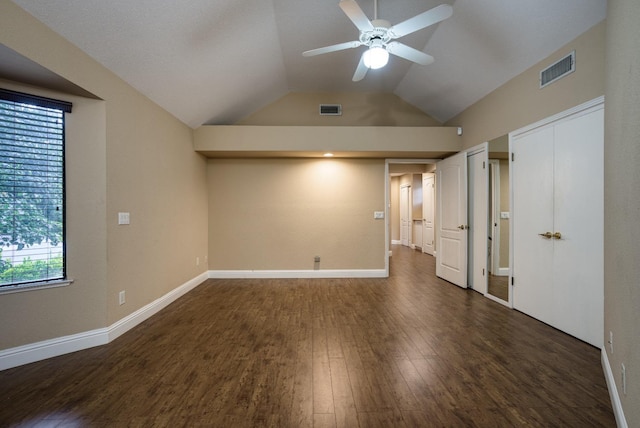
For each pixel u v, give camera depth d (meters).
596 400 1.68
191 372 1.99
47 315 2.19
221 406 1.64
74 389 1.80
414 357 2.19
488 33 2.83
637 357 1.18
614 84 1.55
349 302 3.52
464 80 3.64
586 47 2.33
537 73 2.82
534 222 2.91
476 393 1.75
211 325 2.81
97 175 2.39
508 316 3.03
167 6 2.24
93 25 2.06
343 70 4.04
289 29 3.15
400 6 2.80
